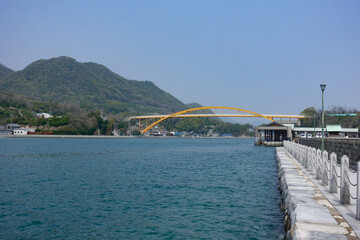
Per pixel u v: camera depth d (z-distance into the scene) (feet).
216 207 69.82
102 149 320.29
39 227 56.03
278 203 74.08
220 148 387.55
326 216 40.27
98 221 59.41
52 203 73.26
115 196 81.00
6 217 61.82
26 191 87.76
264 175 125.29
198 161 192.95
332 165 55.77
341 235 33.58
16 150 282.56
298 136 442.50
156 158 215.10
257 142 440.04
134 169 143.84
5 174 123.85
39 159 196.03
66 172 130.93
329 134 330.54
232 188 93.86
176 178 114.21
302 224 37.04
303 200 49.57
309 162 90.43
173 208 68.74
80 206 70.38
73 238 50.85
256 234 52.37
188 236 51.52
